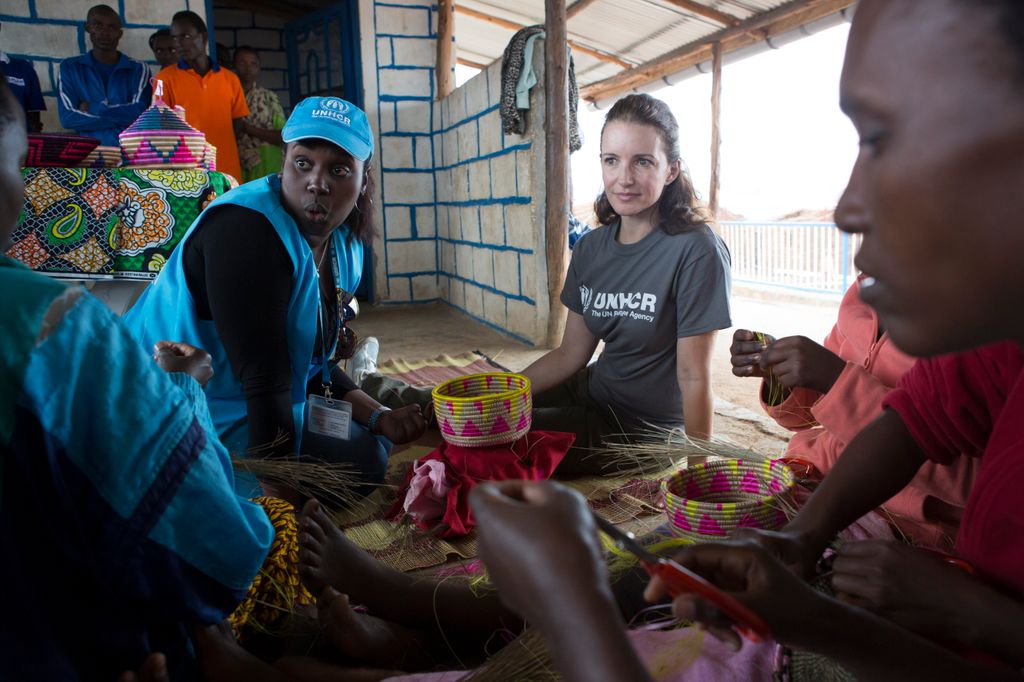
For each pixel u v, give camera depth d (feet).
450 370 15.70
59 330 2.61
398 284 27.58
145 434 2.86
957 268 1.73
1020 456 2.73
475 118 22.45
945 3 1.62
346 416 7.77
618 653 1.62
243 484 6.29
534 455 7.75
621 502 7.87
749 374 6.38
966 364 3.37
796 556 3.35
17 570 2.53
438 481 7.14
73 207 9.70
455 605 4.75
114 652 2.98
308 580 4.81
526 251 19.66
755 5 26.12
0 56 17.72
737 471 5.63
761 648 3.78
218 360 7.43
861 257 1.92
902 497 5.11
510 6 32.83
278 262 6.88
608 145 8.11
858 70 1.78
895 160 1.73
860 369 5.52
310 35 29.14
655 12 29.32
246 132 21.52
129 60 19.16
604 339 8.99
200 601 3.22
